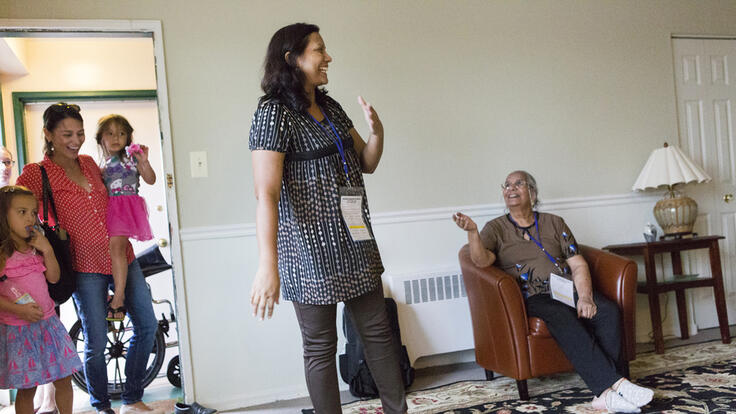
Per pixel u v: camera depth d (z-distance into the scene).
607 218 3.89
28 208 2.45
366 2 3.49
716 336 3.88
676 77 4.15
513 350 2.78
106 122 3.08
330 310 1.75
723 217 4.21
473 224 2.85
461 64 3.65
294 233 1.72
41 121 4.55
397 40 3.54
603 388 2.53
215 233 3.19
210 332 3.16
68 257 2.65
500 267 3.04
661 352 3.51
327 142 1.73
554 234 3.02
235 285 3.21
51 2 3.01
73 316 4.55
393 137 3.51
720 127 4.25
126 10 3.10
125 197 3.03
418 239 3.53
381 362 1.81
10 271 2.40
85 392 3.90
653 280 3.55
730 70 4.30
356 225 1.74
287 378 3.27
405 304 3.36
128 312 3.12
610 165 3.93
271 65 1.74
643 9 4.05
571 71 3.87
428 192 3.56
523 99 3.76
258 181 1.64
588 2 3.93
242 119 3.27
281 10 3.35
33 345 2.43
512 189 3.04
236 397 3.17
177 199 3.15
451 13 3.64
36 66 4.47
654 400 2.60
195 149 3.19
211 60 3.23
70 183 2.83
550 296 2.87
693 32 4.17
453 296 3.46
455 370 3.49
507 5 3.76
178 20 3.19
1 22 2.93
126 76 4.67
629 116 3.99
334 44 3.43
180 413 3.04
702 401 2.52
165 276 4.80
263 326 3.24
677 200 3.72
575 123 3.87
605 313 2.69
